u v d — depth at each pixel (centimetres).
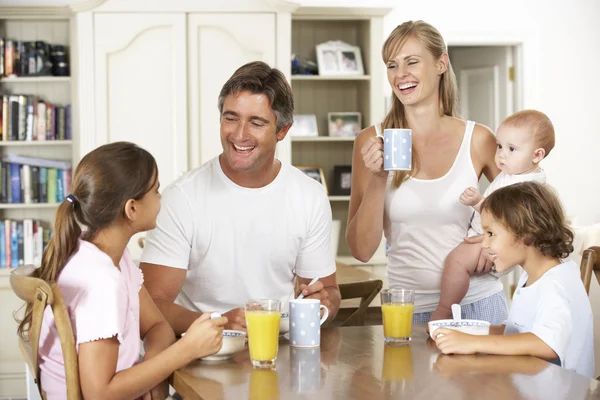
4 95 468
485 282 232
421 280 230
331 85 507
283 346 178
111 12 445
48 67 466
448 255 226
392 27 521
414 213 225
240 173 199
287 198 205
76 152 460
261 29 453
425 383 144
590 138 552
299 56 504
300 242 210
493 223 179
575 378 147
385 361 161
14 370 451
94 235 172
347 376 150
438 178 225
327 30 506
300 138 482
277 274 209
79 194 169
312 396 137
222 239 201
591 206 555
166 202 199
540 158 252
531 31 538
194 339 160
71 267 166
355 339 184
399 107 231
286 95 194
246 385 145
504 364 158
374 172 212
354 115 495
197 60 451
